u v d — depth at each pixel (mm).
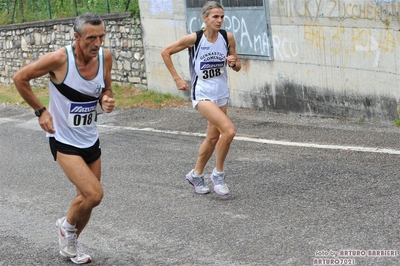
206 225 12930
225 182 15859
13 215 14977
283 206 13609
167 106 28984
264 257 11016
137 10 32094
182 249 11797
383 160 16328
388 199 13352
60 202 15703
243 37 26203
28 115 30500
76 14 37625
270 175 16078
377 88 21156
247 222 12867
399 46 20031
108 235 12938
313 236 11734
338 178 15203
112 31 33969
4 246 12898
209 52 14164
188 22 28844
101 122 26609
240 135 21562
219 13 13867
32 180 18062
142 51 32438
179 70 30266
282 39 24375
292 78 24359
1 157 21516
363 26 21109
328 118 23172
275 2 24281
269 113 25500
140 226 13289
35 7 41094
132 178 17172
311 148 18500
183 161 18531
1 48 43219
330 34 22359
